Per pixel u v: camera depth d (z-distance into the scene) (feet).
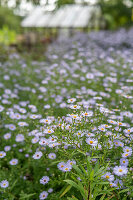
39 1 31.07
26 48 32.09
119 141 7.64
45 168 9.32
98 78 16.40
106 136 7.35
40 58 26.61
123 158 7.30
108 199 6.59
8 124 11.75
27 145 9.86
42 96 14.40
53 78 16.56
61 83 15.66
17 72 20.29
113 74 16.70
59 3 30.78
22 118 11.04
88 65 21.25
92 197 6.48
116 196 6.72
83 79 16.01
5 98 15.39
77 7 66.18
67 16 65.16
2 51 27.40
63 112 9.23
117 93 13.41
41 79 19.22
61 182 7.88
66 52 28.55
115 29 52.75
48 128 7.72
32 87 17.62
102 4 54.80
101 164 6.97
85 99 12.96
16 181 8.49
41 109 11.99
